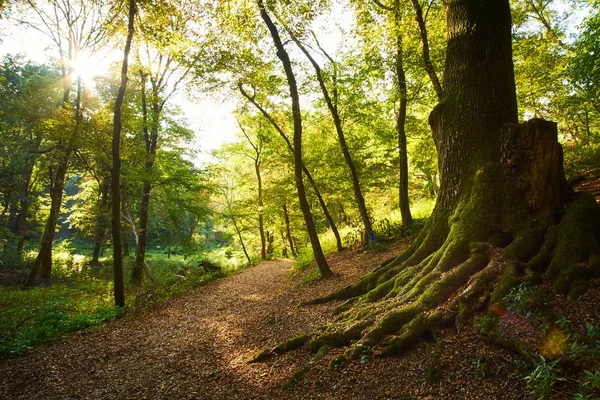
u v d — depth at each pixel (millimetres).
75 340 7215
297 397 4059
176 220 15562
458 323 4195
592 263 3945
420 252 6281
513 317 3814
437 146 6477
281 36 10133
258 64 11312
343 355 4512
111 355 6316
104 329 8023
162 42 10562
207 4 9586
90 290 13727
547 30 15062
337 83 12305
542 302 3752
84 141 11656
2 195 22969
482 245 4977
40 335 7188
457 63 6125
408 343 4266
